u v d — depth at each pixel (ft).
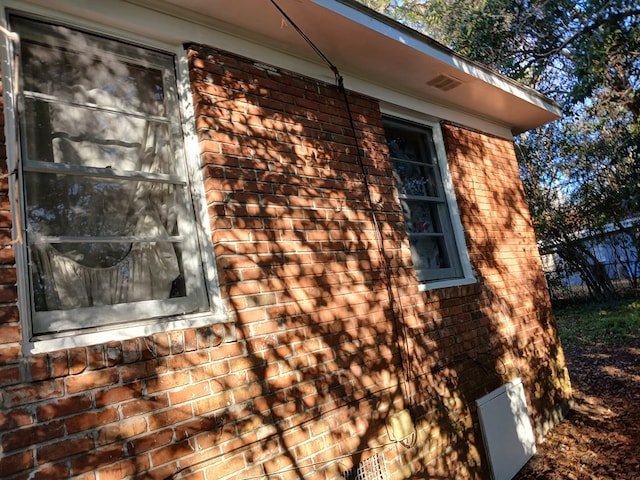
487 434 14.51
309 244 11.21
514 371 17.10
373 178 13.60
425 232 16.10
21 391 6.68
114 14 9.22
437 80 15.72
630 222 48.11
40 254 7.86
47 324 7.49
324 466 10.03
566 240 51.98
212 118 10.15
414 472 12.05
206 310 9.33
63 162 8.52
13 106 7.80
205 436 8.37
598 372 26.96
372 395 11.54
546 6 30.09
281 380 9.76
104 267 8.56
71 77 8.95
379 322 12.31
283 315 10.18
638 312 41.93
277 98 11.69
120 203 9.05
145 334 8.16
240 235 9.89
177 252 9.47
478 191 18.24
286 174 11.25
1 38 7.93
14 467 6.43
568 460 16.10
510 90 17.72
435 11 39.11
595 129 37.17
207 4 10.17
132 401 7.66
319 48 12.62
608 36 26.86
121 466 7.34
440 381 13.69
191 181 9.81
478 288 16.48
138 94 9.82
